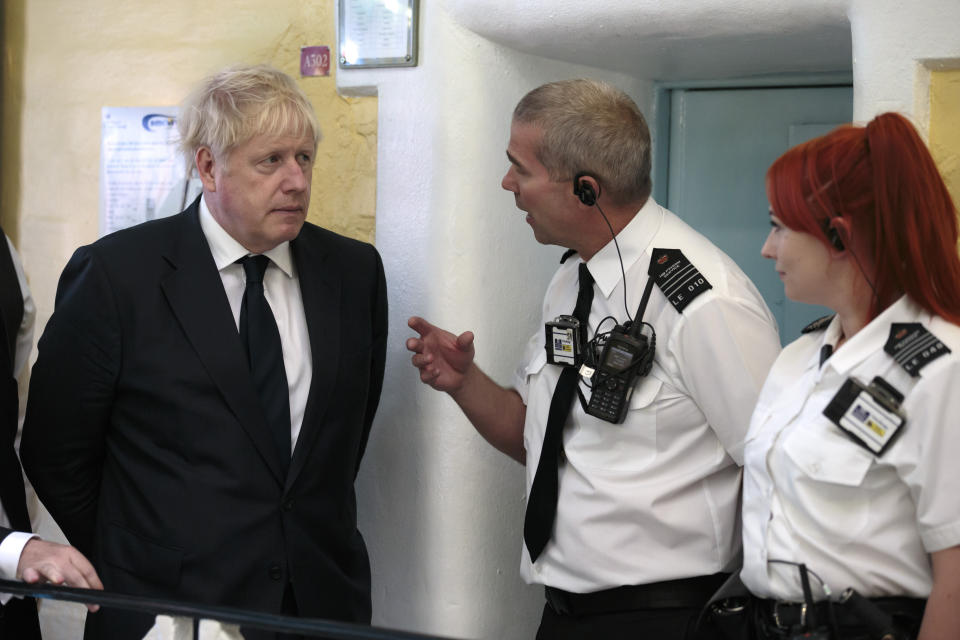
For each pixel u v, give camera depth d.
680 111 3.17
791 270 1.71
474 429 2.80
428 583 2.83
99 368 2.21
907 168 1.61
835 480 1.63
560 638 2.27
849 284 1.68
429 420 2.81
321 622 1.61
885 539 1.64
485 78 2.75
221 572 2.17
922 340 1.59
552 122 2.19
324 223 3.01
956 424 1.56
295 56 3.01
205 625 1.75
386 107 2.84
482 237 2.79
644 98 3.13
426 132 2.78
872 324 1.65
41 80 3.31
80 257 2.27
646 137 2.23
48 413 2.25
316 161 3.00
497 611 2.88
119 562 2.23
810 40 2.52
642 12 2.52
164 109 3.15
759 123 3.09
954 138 2.27
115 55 3.22
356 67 2.86
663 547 2.17
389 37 2.80
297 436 2.29
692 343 2.11
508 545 2.91
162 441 2.21
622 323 2.24
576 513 2.23
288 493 2.24
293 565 2.24
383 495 2.89
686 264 2.16
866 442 1.61
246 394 2.21
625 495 2.17
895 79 2.25
